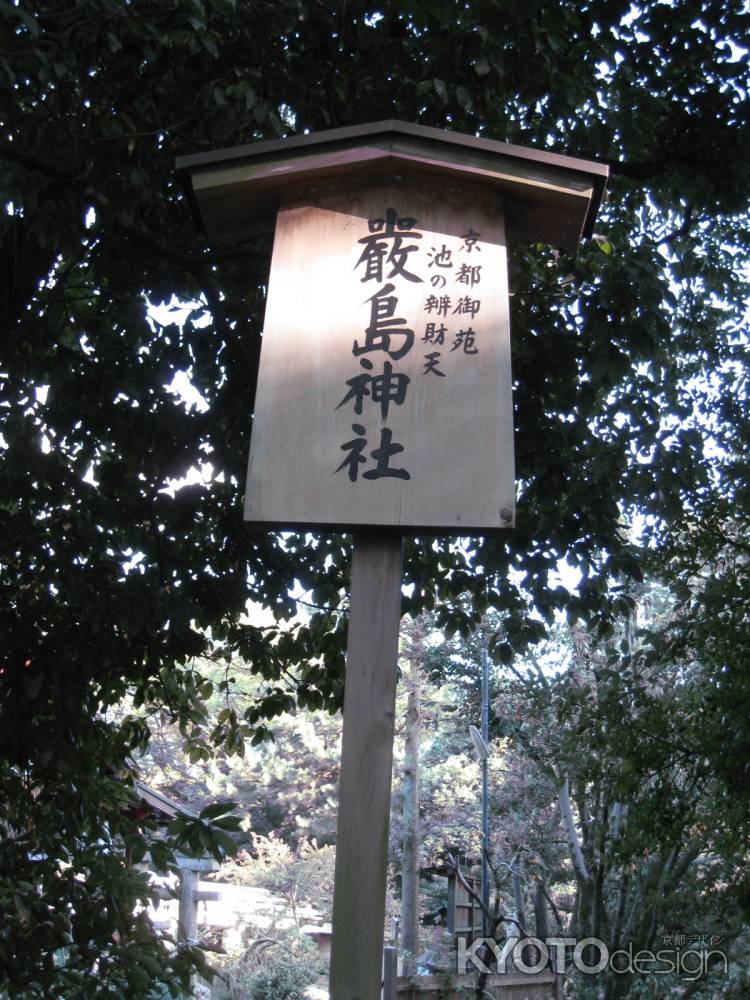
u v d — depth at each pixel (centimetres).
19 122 397
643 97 488
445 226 301
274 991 1239
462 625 643
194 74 412
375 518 266
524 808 1373
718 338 757
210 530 605
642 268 480
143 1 377
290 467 273
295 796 2650
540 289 572
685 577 815
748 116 521
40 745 431
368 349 286
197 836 365
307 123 462
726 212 548
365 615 264
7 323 446
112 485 555
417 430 275
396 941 1559
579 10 509
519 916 1184
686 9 519
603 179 303
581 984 998
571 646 1351
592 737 839
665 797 782
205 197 316
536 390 554
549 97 494
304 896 1702
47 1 373
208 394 588
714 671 773
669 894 899
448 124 487
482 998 959
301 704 635
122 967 393
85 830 492
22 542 498
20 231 439
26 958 387
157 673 548
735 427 778
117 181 397
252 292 582
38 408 562
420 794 1944
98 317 569
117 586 470
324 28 440
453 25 430
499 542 594
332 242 302
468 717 1628
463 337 286
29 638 455
